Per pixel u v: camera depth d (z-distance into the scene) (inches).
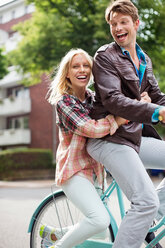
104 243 94.0
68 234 90.0
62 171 89.3
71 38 544.1
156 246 92.9
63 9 563.8
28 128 1049.5
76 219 103.5
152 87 93.7
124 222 79.0
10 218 214.4
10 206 271.3
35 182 627.8
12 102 1048.8
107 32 482.6
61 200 101.2
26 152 729.6
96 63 83.7
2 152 715.4
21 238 158.6
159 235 86.7
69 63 93.4
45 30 573.6
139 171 79.4
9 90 1106.1
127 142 82.2
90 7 548.7
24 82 715.4
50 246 99.6
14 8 1064.8
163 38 501.7
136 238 77.4
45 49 584.7
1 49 759.7
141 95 86.0
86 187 88.1
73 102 89.6
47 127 993.5
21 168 717.3
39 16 587.8
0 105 1077.1
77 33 542.3
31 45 590.6
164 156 89.0
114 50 84.3
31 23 609.3
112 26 87.0
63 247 90.7
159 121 73.6
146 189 77.8
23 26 620.1
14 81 1043.9
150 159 90.6
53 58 565.0
